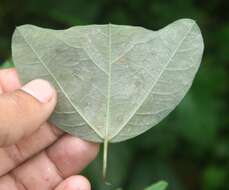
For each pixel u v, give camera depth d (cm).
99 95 33
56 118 33
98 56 33
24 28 32
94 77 33
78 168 37
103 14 54
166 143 53
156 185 33
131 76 33
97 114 33
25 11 54
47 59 33
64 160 37
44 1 54
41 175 37
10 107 33
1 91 36
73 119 33
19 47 33
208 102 53
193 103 52
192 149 56
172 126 52
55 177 37
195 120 52
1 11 54
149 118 33
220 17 59
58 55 33
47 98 33
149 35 32
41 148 36
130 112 33
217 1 58
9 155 36
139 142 52
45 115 33
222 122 55
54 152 37
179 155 58
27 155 37
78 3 53
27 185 38
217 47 57
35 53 33
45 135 36
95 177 48
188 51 32
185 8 55
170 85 32
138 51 32
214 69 55
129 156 50
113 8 54
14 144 36
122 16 54
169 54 32
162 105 33
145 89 33
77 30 32
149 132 52
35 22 54
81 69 33
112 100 33
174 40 32
